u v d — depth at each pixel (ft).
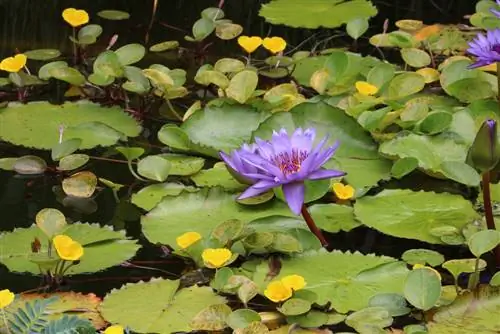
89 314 8.00
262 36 10.32
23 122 9.23
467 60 9.46
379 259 8.25
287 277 8.02
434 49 9.95
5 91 9.66
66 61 9.99
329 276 8.16
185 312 8.00
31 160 8.91
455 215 8.50
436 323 7.95
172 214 8.52
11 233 8.39
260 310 8.07
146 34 10.27
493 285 8.02
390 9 10.71
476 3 10.77
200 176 8.81
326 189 8.51
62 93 9.65
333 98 9.28
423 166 8.76
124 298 8.07
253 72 9.27
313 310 8.02
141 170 8.75
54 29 10.30
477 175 8.38
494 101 9.11
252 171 8.26
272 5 10.61
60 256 8.09
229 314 7.93
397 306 8.00
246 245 8.24
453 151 8.83
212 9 10.32
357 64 9.73
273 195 8.61
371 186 8.70
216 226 8.43
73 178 8.79
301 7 10.58
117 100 9.59
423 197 8.61
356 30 10.05
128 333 7.78
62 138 9.09
